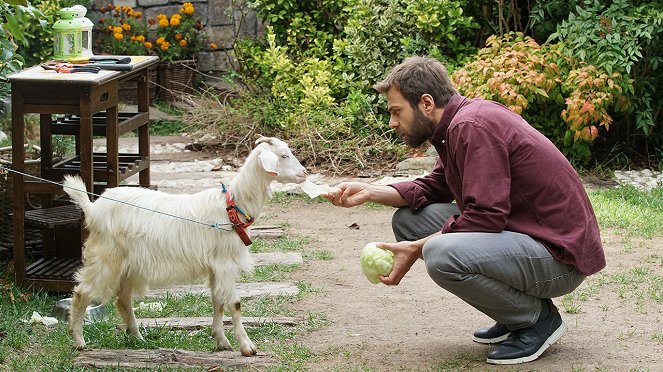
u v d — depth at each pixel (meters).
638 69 10.37
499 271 4.43
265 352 4.95
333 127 10.42
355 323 5.53
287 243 7.55
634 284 6.15
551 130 10.20
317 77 11.02
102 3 14.38
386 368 4.71
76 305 4.97
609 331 5.21
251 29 14.27
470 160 4.41
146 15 14.49
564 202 4.49
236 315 4.88
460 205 4.71
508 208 4.41
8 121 11.17
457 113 4.52
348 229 8.07
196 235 4.81
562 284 4.57
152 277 4.88
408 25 11.15
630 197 8.86
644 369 4.58
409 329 5.38
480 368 4.64
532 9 10.94
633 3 10.13
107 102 6.29
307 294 6.16
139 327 5.35
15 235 6.21
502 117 4.48
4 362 4.85
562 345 4.97
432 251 4.47
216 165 10.45
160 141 11.77
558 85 9.98
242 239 4.86
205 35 14.21
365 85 11.02
